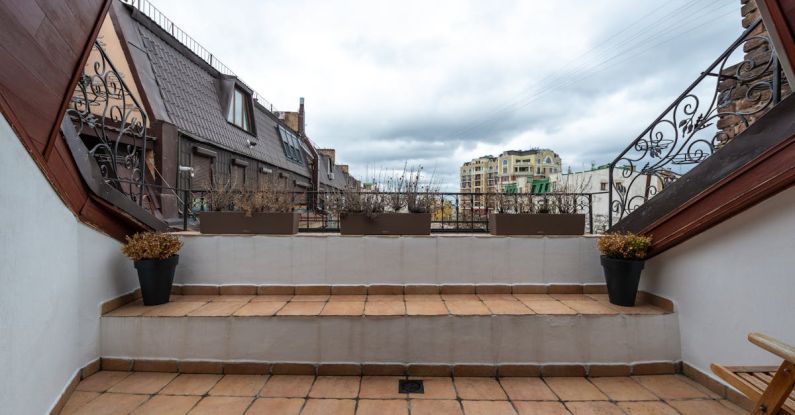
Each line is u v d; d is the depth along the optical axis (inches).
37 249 66.9
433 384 88.7
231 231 123.0
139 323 93.4
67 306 79.6
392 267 121.3
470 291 120.6
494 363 93.6
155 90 245.3
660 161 117.6
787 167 68.4
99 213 94.4
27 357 62.9
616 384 89.0
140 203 122.1
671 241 96.0
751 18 122.4
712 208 84.7
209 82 348.5
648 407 78.1
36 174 66.4
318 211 141.1
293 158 585.3
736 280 80.6
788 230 70.3
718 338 84.7
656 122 119.0
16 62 60.7
